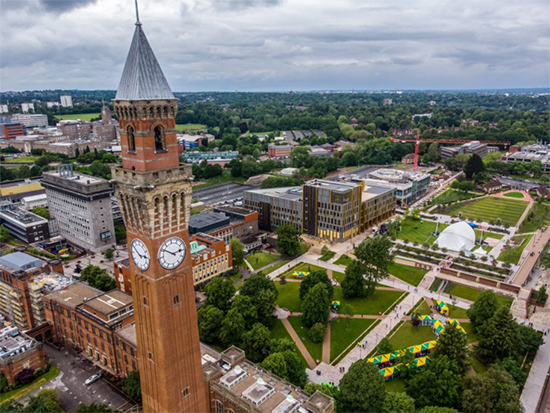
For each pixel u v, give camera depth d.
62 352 133.50
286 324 145.62
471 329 141.00
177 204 67.75
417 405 103.12
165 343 70.75
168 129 65.19
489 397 97.06
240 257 186.38
